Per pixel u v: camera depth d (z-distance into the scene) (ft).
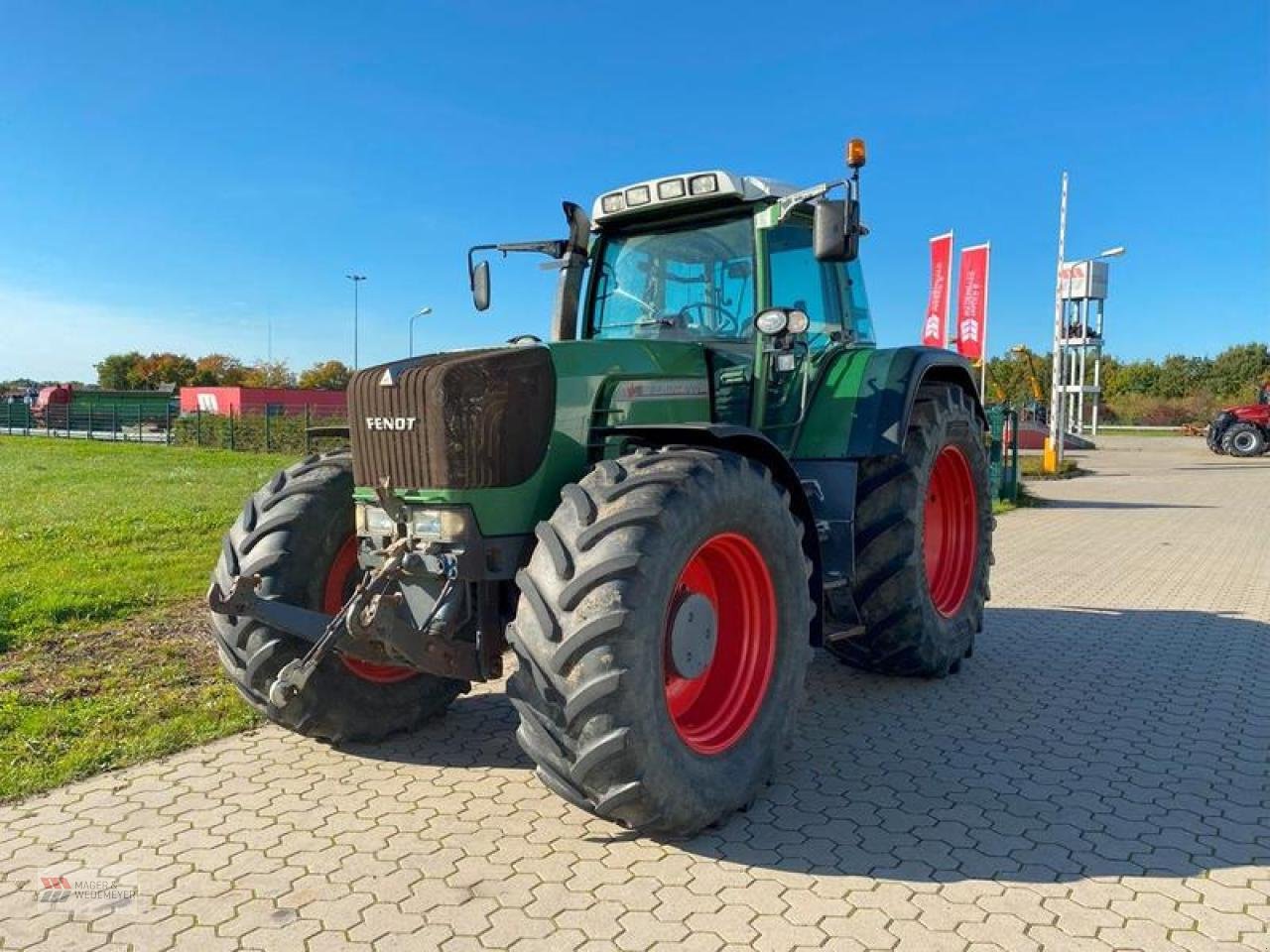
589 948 8.59
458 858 10.32
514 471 11.41
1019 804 11.75
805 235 16.17
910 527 15.70
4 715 14.38
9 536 31.09
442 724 14.60
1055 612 23.00
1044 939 8.75
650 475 10.60
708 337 15.10
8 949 8.55
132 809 11.53
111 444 106.11
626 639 9.71
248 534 12.78
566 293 16.05
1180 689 16.60
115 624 20.11
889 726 14.69
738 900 9.44
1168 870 10.07
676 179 14.79
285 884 9.74
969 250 53.42
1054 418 74.33
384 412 11.60
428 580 11.38
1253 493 55.93
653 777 9.91
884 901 9.42
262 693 12.49
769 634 11.96
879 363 15.75
